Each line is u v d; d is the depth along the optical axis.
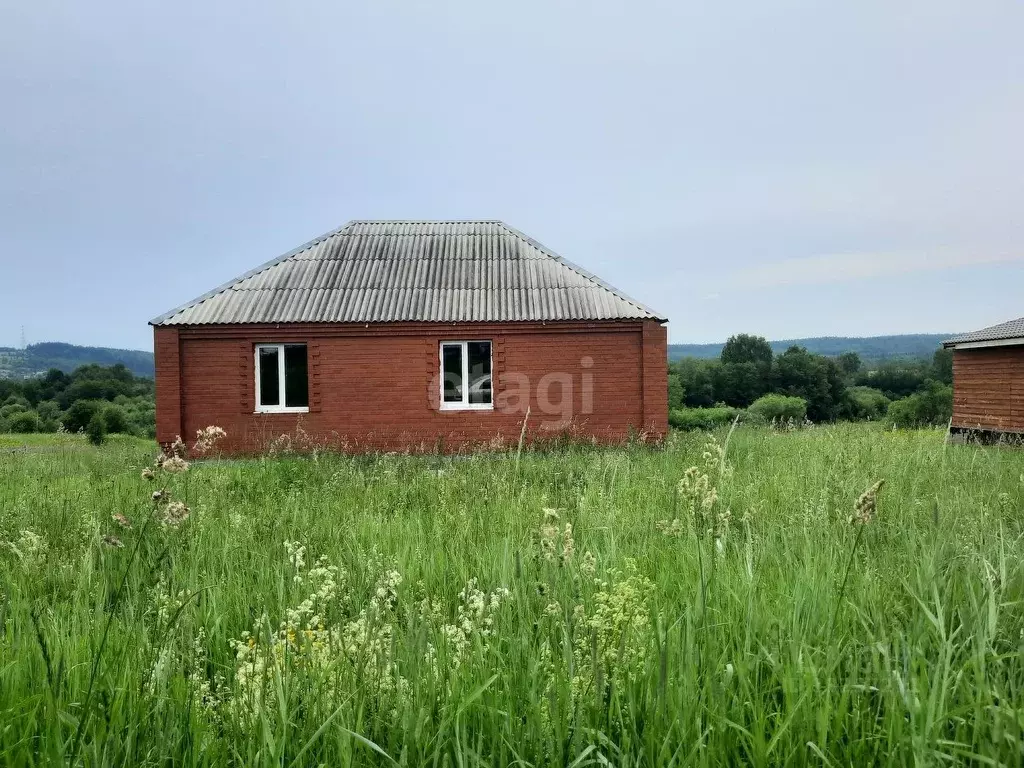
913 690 2.48
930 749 2.28
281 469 11.87
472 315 18.48
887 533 5.58
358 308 18.69
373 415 18.48
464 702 2.58
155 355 18.11
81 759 2.38
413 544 5.96
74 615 3.90
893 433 16.42
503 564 4.60
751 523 6.14
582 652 2.97
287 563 4.85
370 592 4.18
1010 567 4.19
